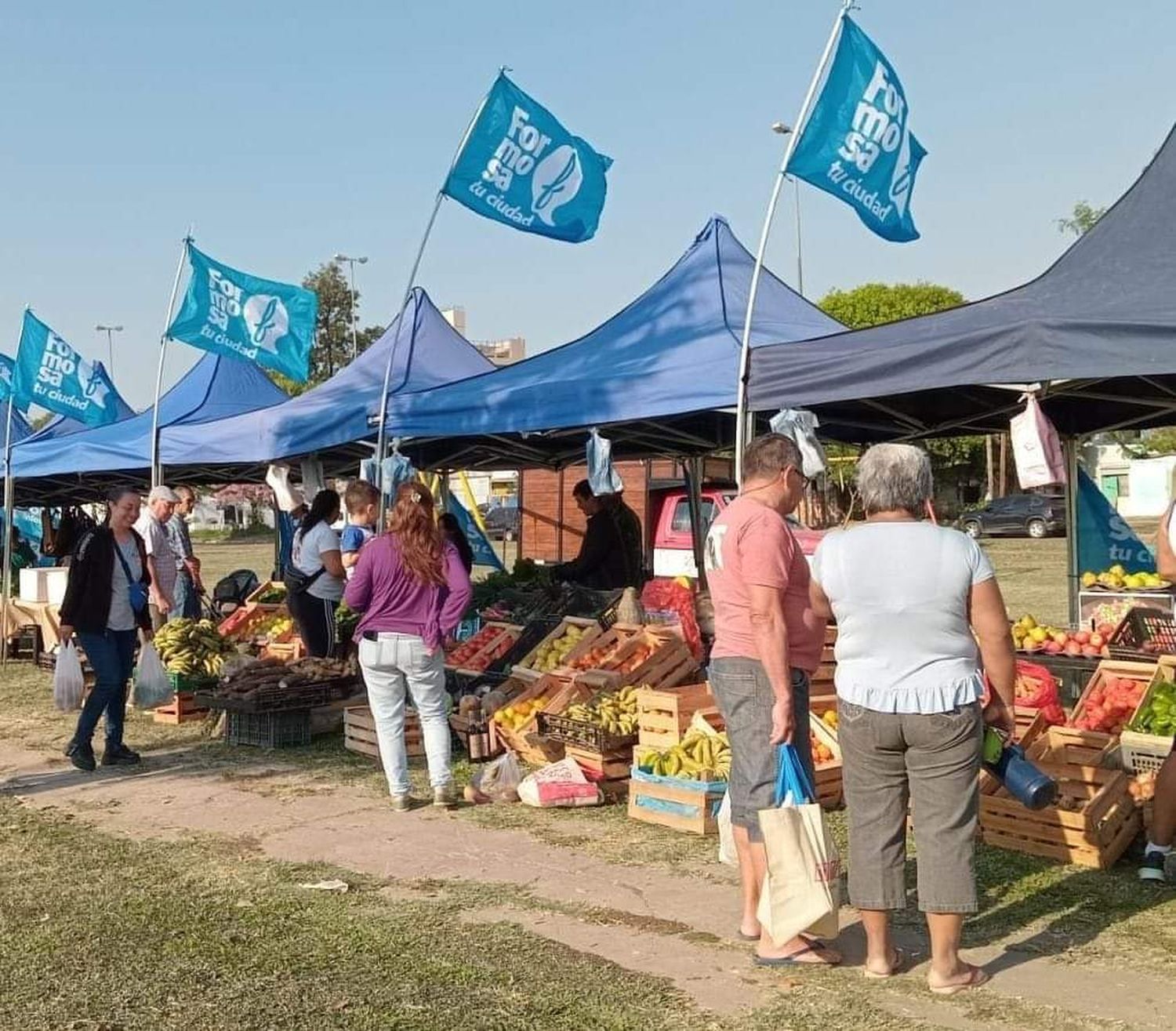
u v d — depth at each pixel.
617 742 7.67
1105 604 9.26
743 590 4.82
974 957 4.86
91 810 7.68
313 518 10.24
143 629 9.10
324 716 9.89
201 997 4.57
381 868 6.29
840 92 7.47
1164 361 6.04
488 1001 4.48
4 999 4.57
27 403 15.35
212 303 12.20
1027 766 4.42
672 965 4.83
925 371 6.93
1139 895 5.62
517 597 11.12
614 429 12.39
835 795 7.15
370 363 13.73
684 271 10.90
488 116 9.10
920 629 4.31
